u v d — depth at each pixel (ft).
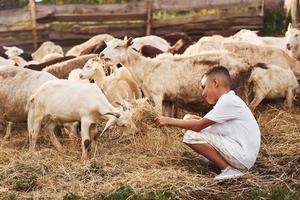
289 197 18.53
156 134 24.32
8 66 26.84
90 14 53.72
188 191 19.17
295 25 46.62
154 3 53.72
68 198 18.71
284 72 29.19
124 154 23.16
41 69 33.42
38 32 53.78
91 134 23.62
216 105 20.49
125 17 53.78
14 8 59.41
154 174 20.34
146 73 26.84
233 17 53.88
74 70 29.71
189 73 26.45
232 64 26.55
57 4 53.42
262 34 54.13
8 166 21.79
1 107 26.20
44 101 23.88
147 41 39.58
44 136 26.27
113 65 28.84
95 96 23.24
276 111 29.09
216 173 21.13
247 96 27.37
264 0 54.85
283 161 22.25
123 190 18.97
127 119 23.21
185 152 23.20
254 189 19.26
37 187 20.27
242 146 20.49
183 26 53.88
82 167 21.61
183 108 27.27
